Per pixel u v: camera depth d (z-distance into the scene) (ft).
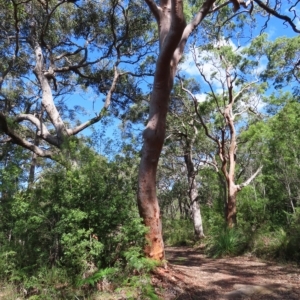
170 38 23.94
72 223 21.47
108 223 22.31
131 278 21.36
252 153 63.87
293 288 24.11
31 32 49.26
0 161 32.14
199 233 71.97
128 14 51.31
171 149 77.77
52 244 23.18
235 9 31.09
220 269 32.32
